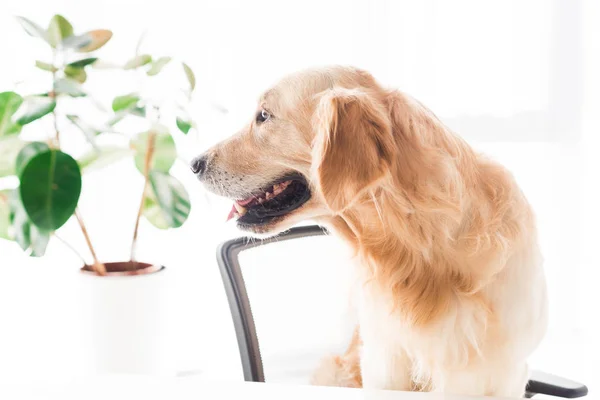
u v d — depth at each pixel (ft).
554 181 9.65
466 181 4.36
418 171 4.25
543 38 9.40
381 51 9.27
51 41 4.81
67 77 4.89
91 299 4.55
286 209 4.96
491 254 4.27
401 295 4.49
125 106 4.89
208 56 8.93
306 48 9.09
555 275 9.76
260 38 9.00
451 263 4.34
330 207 4.15
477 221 4.33
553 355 9.53
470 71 9.45
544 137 9.58
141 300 4.57
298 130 4.83
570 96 9.47
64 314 8.42
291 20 9.03
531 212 4.63
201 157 5.32
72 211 4.29
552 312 9.85
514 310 4.33
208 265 8.84
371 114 4.22
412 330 4.49
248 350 4.27
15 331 8.38
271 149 5.00
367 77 4.83
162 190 4.82
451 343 4.39
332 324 5.07
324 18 9.10
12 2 8.34
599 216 9.73
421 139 4.32
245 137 5.19
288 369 4.79
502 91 9.50
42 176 4.22
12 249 8.46
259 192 5.14
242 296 4.43
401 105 4.45
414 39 9.29
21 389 2.44
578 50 9.39
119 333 4.56
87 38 4.87
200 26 8.89
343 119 4.17
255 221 5.01
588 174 9.75
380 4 9.17
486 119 9.55
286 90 4.91
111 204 8.63
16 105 4.60
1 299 8.44
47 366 7.59
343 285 5.10
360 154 4.11
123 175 8.58
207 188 5.27
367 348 4.85
